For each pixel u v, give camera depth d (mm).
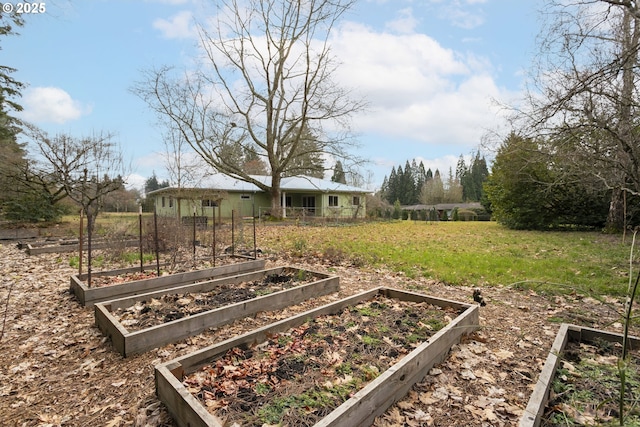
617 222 11836
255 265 5707
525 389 2186
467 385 2230
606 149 6379
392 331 2918
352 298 3590
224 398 1917
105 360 2652
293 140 19344
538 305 3998
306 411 1808
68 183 12867
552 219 14000
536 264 6156
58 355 2779
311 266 6387
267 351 2508
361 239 10758
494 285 4891
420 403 2029
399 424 1826
